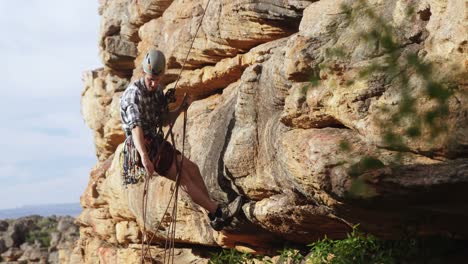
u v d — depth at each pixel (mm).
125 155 7316
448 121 5160
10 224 47781
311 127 6297
